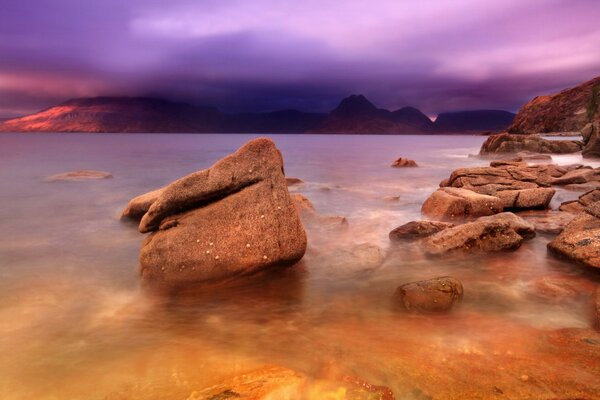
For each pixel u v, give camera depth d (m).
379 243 10.80
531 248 9.72
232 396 4.00
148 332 6.10
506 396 4.17
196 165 38.09
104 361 5.26
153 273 7.60
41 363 5.23
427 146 95.25
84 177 24.83
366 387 4.42
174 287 7.58
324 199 17.95
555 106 134.50
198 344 5.70
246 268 7.66
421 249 9.73
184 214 8.32
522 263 8.78
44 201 17.39
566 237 8.88
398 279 8.25
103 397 4.48
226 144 105.62
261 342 5.71
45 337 5.93
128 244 10.92
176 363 5.18
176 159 46.59
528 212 13.63
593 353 4.90
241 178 8.32
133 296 7.48
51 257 9.80
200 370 5.00
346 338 5.73
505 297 7.09
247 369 4.98
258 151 8.61
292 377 4.45
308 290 7.69
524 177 17.77
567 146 45.28
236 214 7.98
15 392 4.60
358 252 9.44
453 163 40.38
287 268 8.28
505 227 9.50
